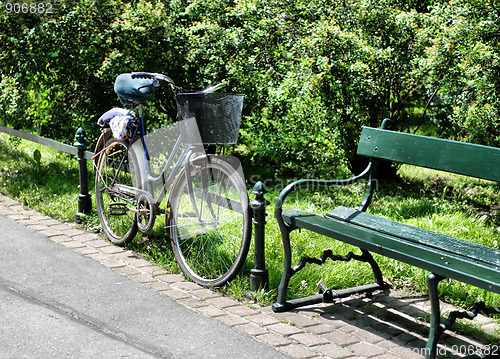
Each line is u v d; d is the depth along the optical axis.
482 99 5.71
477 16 5.87
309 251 4.38
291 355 2.98
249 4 6.61
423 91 7.05
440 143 3.34
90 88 6.84
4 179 6.41
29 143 8.13
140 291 3.77
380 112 6.50
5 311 3.37
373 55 6.09
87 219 5.15
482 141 5.75
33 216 5.33
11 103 7.11
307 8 6.58
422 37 6.11
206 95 3.76
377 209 5.71
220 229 4.40
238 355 2.96
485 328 3.42
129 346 3.02
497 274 2.63
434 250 3.10
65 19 6.54
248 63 6.39
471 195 6.61
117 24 6.43
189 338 3.14
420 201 6.08
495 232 5.13
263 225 3.69
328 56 6.15
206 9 7.05
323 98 6.23
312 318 3.47
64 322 3.27
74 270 4.09
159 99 7.03
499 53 5.60
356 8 6.40
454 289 3.84
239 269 3.75
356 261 4.25
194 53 6.45
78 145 5.19
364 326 3.38
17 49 6.73
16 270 4.03
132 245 4.62
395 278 4.13
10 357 2.86
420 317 3.53
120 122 4.50
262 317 3.44
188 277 4.04
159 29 6.62
